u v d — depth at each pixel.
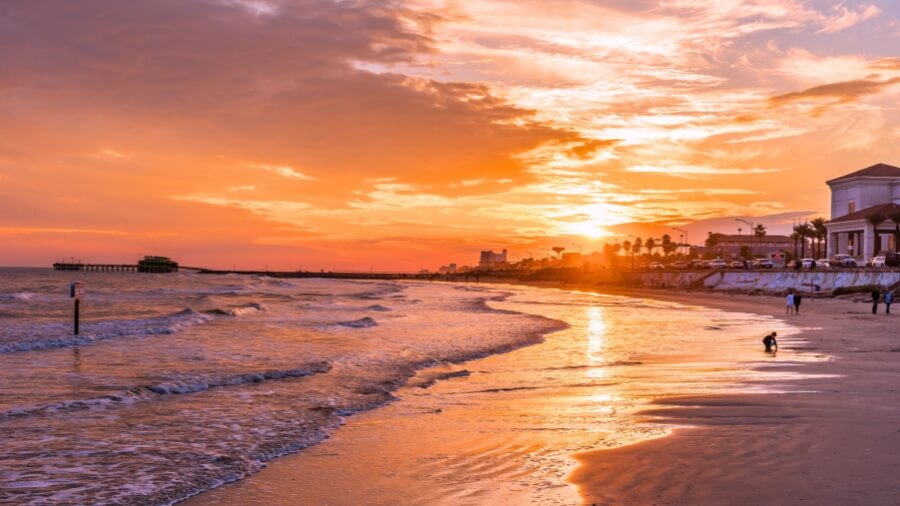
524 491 8.38
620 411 13.53
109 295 74.56
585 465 9.32
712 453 9.63
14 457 10.34
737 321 42.81
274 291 100.00
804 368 19.45
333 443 11.36
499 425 12.54
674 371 19.45
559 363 21.94
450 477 9.21
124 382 17.22
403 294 100.44
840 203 109.94
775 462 9.05
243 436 11.81
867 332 32.66
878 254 92.44
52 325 34.72
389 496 8.49
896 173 104.56
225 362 21.34
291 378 18.34
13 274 188.25
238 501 8.48
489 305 66.69
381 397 15.59
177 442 11.35
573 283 193.00
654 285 138.50
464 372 19.70
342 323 37.66
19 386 16.59
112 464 10.05
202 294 80.62
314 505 8.27
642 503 7.64
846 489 7.84
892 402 13.61
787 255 157.88
